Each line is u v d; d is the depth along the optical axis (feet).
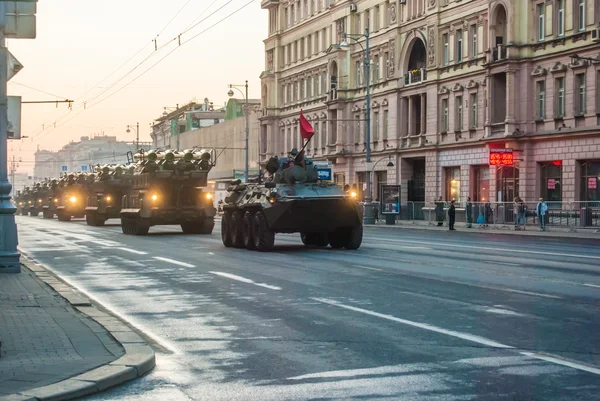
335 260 74.79
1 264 63.41
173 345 34.27
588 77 152.87
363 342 33.81
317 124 265.75
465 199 190.19
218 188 350.23
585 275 59.00
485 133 179.93
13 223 63.87
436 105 201.05
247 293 51.11
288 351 32.35
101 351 30.94
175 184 134.41
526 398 24.14
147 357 29.73
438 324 37.81
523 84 167.63
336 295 49.03
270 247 88.53
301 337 35.40
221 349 33.17
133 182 140.46
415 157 213.66
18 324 37.52
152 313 43.65
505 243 105.19
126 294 52.19
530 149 166.50
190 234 138.00
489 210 162.40
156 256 83.92
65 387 25.02
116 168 179.63
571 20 156.35
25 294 49.73
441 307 43.16
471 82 185.88
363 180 240.32
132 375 27.81
